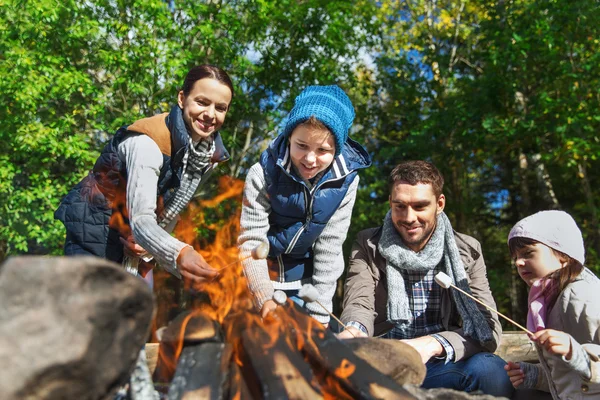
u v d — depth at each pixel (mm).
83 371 1213
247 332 1687
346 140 2736
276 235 2633
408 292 2850
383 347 1880
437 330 2830
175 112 2471
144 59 8883
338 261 2662
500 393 2561
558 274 2367
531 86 11219
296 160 2449
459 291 2699
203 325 1716
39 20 8344
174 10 9883
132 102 9688
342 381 1600
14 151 8531
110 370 1275
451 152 11789
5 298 1194
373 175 12492
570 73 9648
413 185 2668
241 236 2562
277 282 2688
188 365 1565
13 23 8320
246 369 1629
